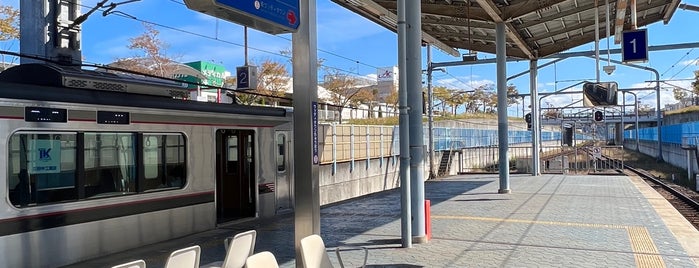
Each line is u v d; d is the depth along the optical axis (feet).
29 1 34.04
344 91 151.12
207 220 33.04
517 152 142.31
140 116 28.68
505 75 53.36
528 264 23.45
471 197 49.98
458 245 27.53
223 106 34.47
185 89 31.83
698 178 76.43
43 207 23.89
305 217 19.29
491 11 48.14
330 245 28.17
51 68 25.36
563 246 27.07
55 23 34.60
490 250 26.32
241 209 38.40
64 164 25.05
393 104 171.22
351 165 70.59
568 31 61.67
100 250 26.43
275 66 111.45
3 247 22.35
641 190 55.16
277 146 40.34
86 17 35.40
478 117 200.85
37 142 23.85
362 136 74.74
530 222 34.55
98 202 26.32
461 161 104.78
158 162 30.04
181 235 31.14
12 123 22.75
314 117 19.58
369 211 41.39
